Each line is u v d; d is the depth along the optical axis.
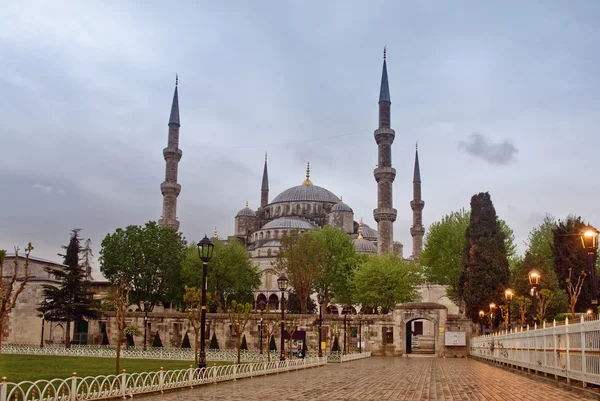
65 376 31.61
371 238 151.25
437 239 86.31
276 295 126.62
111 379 29.25
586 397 20.48
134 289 86.38
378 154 114.38
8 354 58.12
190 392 24.05
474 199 71.62
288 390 24.69
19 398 21.78
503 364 42.38
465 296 70.38
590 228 23.81
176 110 126.00
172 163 122.75
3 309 20.81
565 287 64.56
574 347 23.73
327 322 75.25
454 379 30.55
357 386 26.61
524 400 19.88
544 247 82.00
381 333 72.81
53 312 69.19
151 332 80.38
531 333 32.00
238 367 32.84
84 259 110.56
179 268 91.75
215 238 105.75
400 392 23.59
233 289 98.56
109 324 81.31
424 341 94.25
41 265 86.81
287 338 75.75
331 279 97.62
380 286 83.31
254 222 155.50
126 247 86.06
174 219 121.12
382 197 111.25
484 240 69.56
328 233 103.38
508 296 48.78
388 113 115.44
